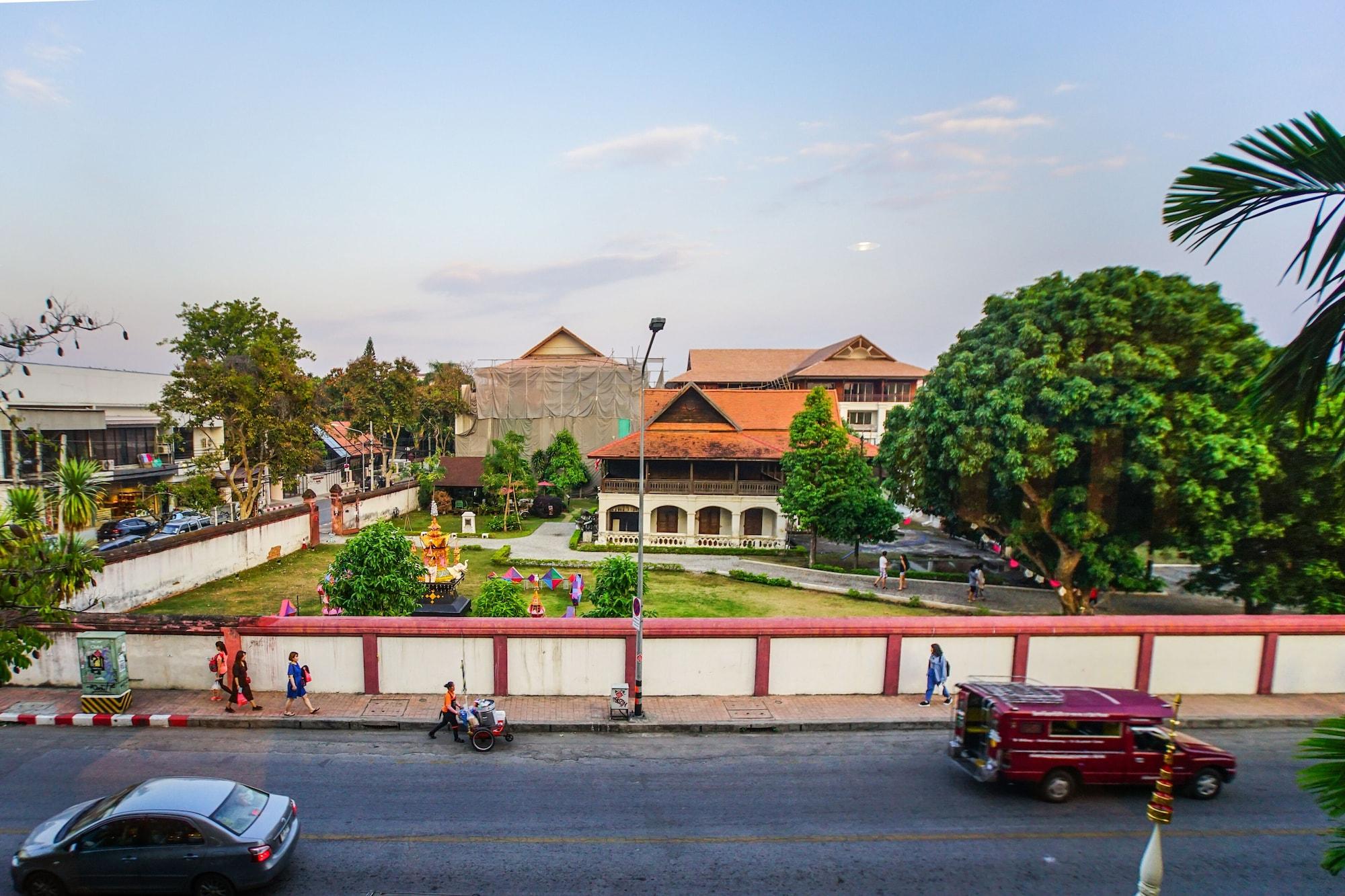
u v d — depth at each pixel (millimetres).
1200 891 11266
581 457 62344
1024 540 26984
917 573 35531
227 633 18625
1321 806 5570
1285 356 5625
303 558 37062
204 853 10430
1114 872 11758
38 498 12766
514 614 22609
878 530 36000
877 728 17625
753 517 45094
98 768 14750
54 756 15266
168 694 18547
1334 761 5562
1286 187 5371
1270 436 21797
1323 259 5305
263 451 41375
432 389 74250
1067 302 24172
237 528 33156
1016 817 13430
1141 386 22312
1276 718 18375
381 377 65625
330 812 13250
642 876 11492
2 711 17234
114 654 17234
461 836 12539
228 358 48000
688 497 44219
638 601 18062
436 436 83688
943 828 13023
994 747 13828
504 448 50688
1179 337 22906
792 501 37656
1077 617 20000
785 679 19359
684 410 47688
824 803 13883
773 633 19109
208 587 30406
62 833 10711
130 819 10516
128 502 43094
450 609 26594
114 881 10367
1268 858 12219
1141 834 12930
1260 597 23438
